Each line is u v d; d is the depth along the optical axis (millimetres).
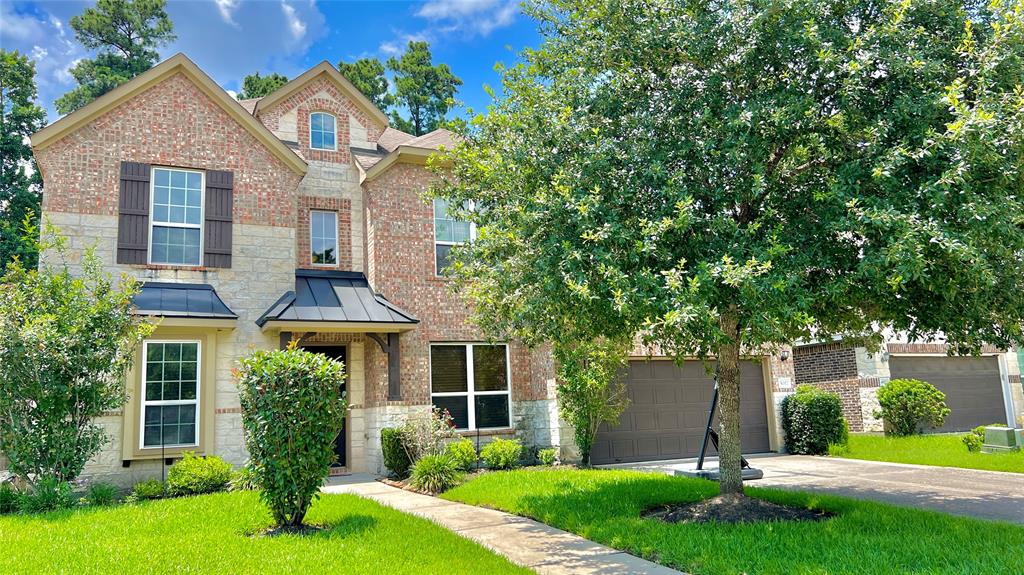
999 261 7555
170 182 14344
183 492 11898
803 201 7871
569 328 9039
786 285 6773
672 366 17016
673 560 7027
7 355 10008
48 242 12031
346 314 14594
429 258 16156
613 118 8773
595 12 8758
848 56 7555
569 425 15445
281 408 8430
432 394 15641
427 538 7922
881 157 6969
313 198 16625
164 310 13008
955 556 6496
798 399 17438
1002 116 6699
